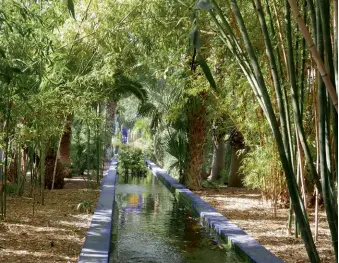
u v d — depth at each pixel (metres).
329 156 2.62
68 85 6.88
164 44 7.28
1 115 5.96
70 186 10.06
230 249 5.02
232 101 7.39
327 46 2.11
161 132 15.57
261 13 2.51
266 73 5.82
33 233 5.11
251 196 9.01
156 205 8.46
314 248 2.57
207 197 8.88
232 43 3.26
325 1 2.11
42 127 6.43
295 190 2.41
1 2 4.64
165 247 5.21
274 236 5.33
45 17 6.16
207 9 2.16
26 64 5.14
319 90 2.25
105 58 7.52
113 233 5.93
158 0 6.73
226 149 13.16
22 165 9.05
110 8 7.33
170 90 11.45
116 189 10.98
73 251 4.44
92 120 8.74
